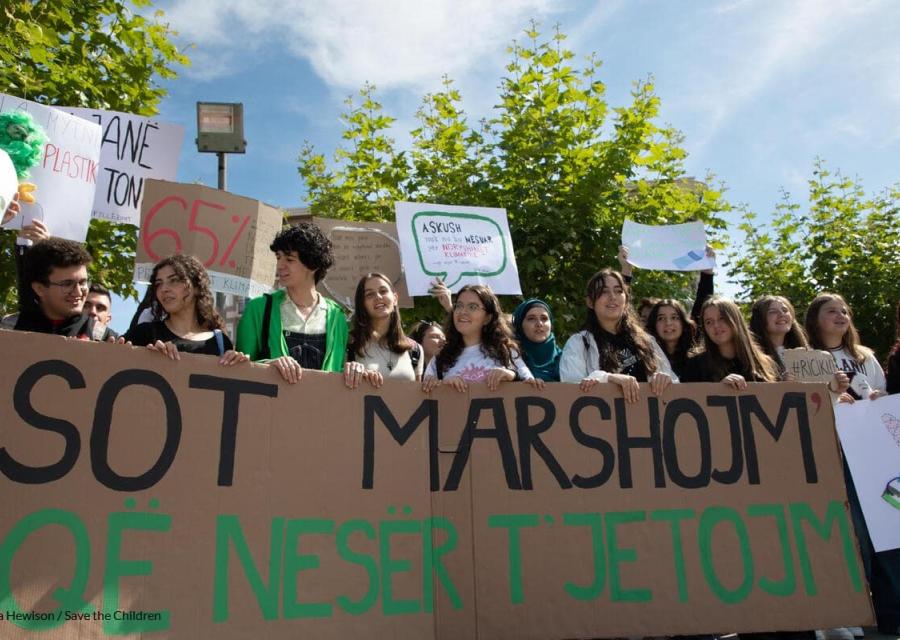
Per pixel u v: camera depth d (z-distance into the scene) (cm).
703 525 356
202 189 493
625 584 343
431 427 347
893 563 412
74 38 721
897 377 455
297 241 375
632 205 824
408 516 329
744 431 372
